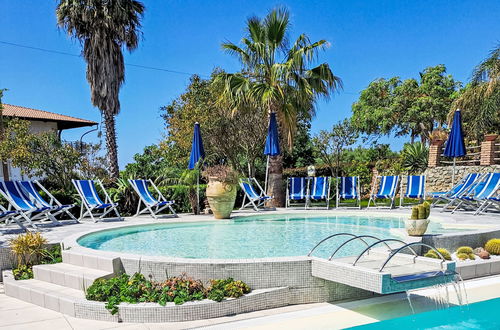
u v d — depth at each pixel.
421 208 6.93
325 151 21.34
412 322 4.29
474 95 17.30
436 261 4.86
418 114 26.56
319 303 5.02
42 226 9.36
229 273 4.90
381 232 8.69
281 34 14.07
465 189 11.33
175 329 4.10
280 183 14.69
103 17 15.36
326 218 11.66
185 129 17.30
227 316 4.51
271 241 7.72
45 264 5.92
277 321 4.25
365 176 18.83
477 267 6.07
